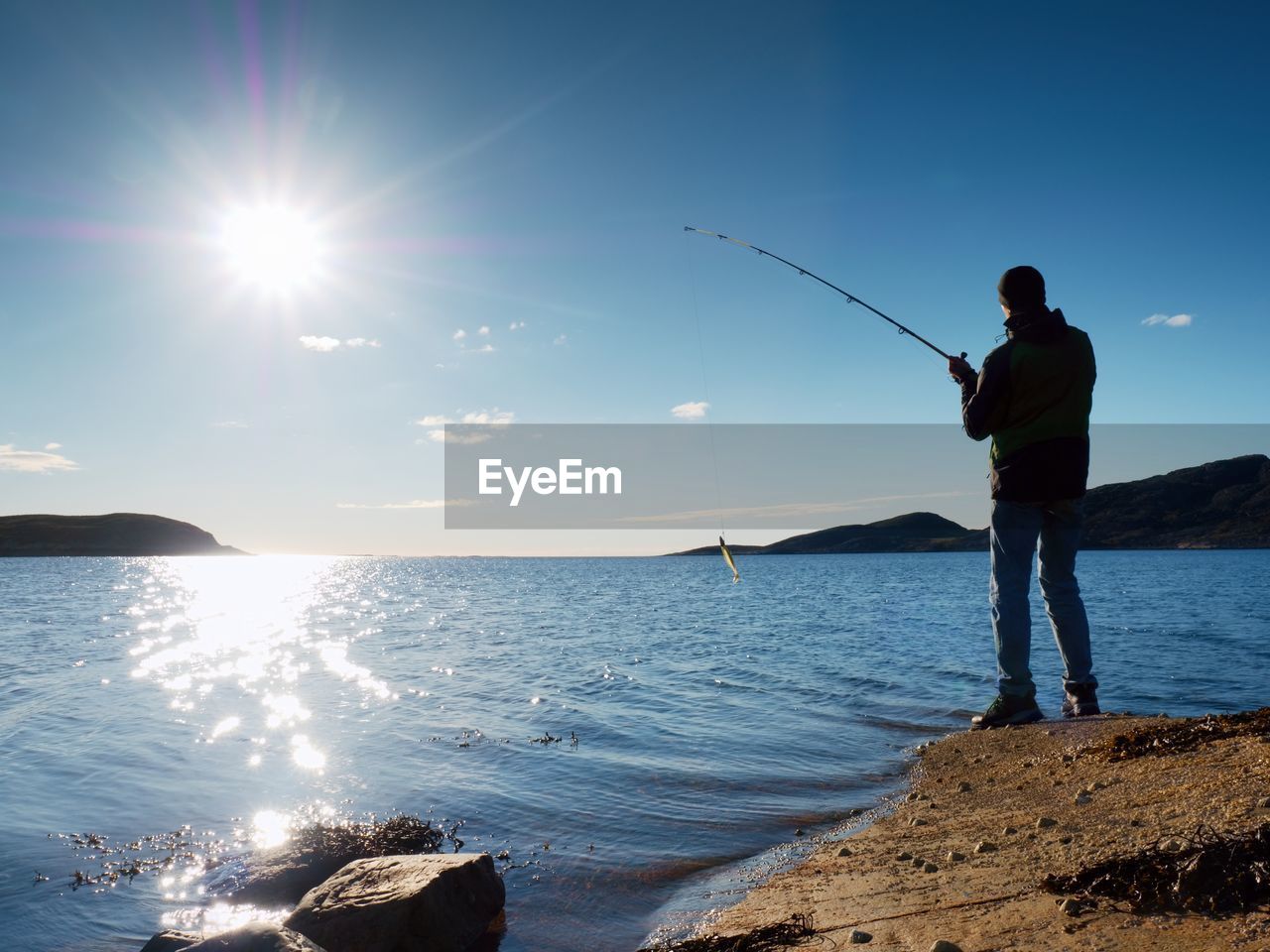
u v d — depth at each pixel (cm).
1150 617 2619
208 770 858
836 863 505
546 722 1089
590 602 4606
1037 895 347
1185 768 492
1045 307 650
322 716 1150
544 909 502
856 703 1169
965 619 2842
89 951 470
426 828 639
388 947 431
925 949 323
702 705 1196
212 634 2634
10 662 1812
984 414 657
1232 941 260
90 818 706
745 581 7706
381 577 10919
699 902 489
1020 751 682
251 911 520
